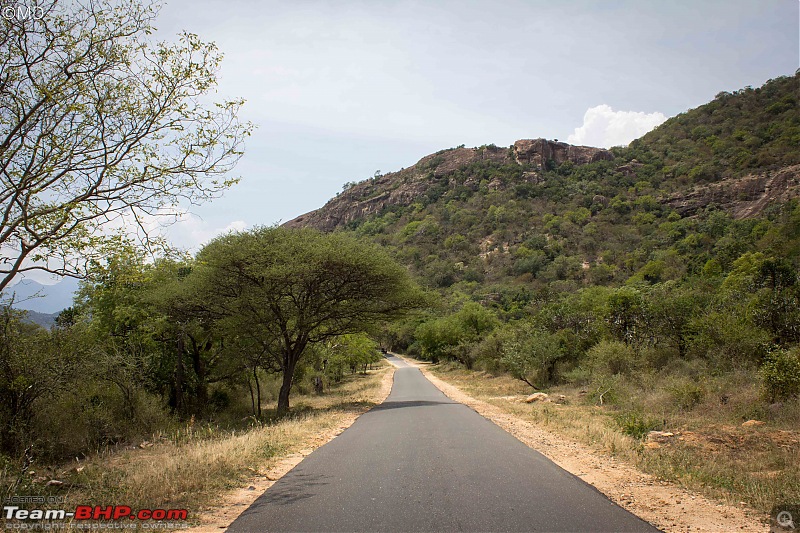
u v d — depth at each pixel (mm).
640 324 26734
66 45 7848
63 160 7922
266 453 9133
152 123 8594
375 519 5203
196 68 8852
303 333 22859
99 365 14086
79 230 8117
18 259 7699
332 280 21688
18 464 8891
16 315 11281
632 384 20875
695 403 15367
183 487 6742
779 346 17906
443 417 15570
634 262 87938
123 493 6598
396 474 7320
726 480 7035
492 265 110188
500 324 53594
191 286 19609
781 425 11656
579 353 27719
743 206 102188
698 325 21891
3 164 7516
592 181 145625
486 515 5273
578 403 19625
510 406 18875
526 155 169875
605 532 4789
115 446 13484
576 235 112938
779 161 112750
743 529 4965
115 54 8242
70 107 7641
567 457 8906
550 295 54812
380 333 26312
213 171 9062
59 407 12930
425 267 116688
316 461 8672
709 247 79938
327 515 5395
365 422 15031
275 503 5984
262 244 20094
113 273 8609
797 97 140375
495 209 136375
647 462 8141
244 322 20469
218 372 24094
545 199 142375
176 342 22047
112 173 8219
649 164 146750
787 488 6531
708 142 142625
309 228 22328
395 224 159000
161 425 16375
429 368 62062
